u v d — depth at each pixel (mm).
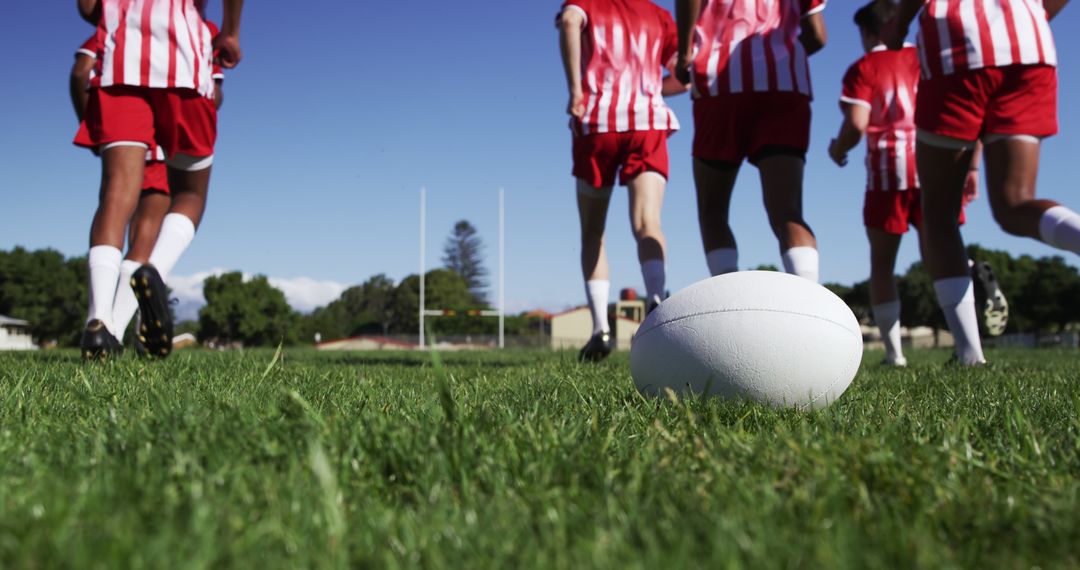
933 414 2666
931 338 64625
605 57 5895
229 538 1251
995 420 2525
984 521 1437
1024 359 8766
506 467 1730
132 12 4691
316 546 1271
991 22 4711
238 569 1156
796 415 2604
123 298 5395
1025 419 2383
